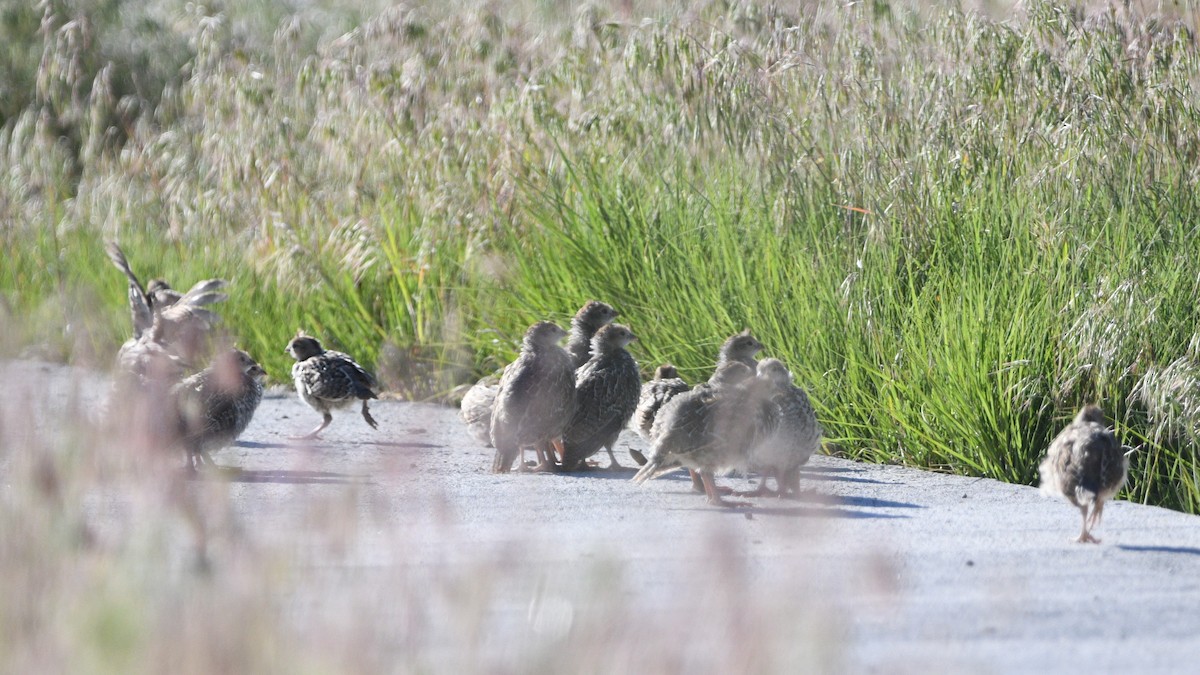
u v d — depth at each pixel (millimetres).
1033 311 15617
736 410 12719
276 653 6914
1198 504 14336
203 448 14258
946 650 8227
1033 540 11352
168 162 28047
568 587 9102
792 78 19625
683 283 18219
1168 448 15180
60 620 7387
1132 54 17922
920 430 15578
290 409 20078
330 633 7242
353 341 22016
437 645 7836
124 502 12180
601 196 19812
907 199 17422
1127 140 17016
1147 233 16375
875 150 18078
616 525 11883
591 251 19438
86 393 18312
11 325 13328
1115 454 11289
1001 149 17953
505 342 19875
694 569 10000
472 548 10688
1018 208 16969
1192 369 14664
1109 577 10070
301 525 9445
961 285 16188
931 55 19156
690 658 7203
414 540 10930
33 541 8578
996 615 8992
